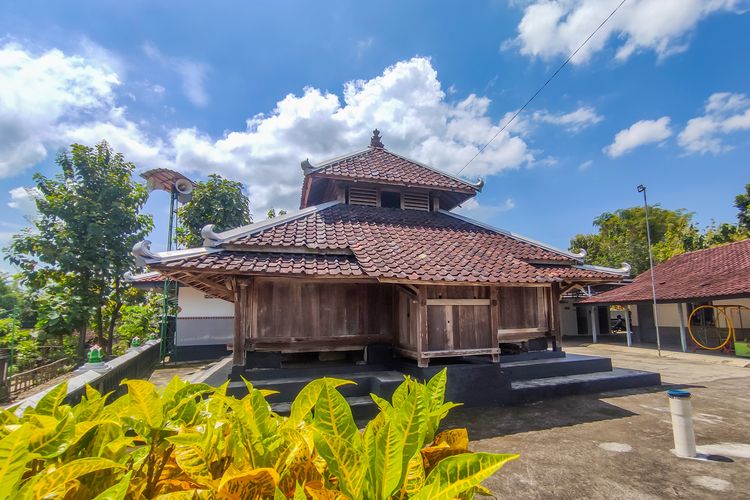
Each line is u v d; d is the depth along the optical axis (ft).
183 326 43.19
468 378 22.63
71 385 15.78
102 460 3.54
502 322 26.89
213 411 5.22
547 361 27.20
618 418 20.49
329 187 33.50
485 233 31.96
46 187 42.04
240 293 22.27
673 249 85.71
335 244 24.18
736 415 20.90
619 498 12.39
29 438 3.50
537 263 28.99
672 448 16.34
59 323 39.55
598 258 98.84
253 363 22.59
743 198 71.51
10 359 35.35
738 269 47.80
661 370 35.83
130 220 44.42
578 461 15.15
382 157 35.70
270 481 3.95
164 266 19.44
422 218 31.91
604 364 28.40
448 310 23.08
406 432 4.00
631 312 67.31
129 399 4.33
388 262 22.15
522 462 15.10
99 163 44.45
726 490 12.75
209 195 52.06
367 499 3.75
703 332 52.34
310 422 4.84
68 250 39.99
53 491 3.38
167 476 4.60
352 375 22.72
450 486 3.61
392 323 25.20
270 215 62.34
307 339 23.30
